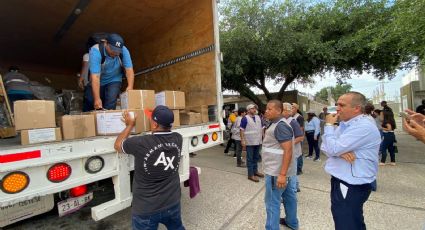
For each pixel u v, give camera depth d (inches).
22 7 165.2
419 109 346.6
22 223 130.6
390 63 378.3
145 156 81.0
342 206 86.0
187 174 124.0
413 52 268.1
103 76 135.1
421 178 213.3
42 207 88.3
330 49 346.6
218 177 224.7
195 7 158.7
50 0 158.1
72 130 87.2
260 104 488.1
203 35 155.8
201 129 133.7
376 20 327.0
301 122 242.5
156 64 190.9
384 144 259.6
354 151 84.5
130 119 93.4
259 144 214.5
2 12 170.7
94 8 169.0
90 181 86.8
